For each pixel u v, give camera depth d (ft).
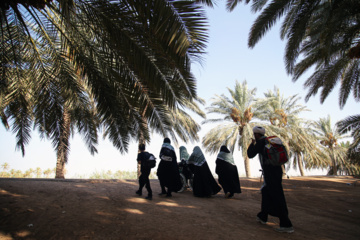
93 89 19.86
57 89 22.66
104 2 14.98
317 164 81.66
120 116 21.50
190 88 17.16
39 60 20.95
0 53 19.61
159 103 20.33
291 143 76.38
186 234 11.59
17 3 14.73
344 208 19.27
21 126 25.63
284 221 12.39
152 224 12.89
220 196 22.91
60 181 24.70
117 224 12.67
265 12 29.76
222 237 11.30
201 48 13.93
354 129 38.17
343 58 34.81
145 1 12.97
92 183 25.00
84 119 26.37
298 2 29.71
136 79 19.43
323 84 38.45
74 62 19.08
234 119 71.26
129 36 15.80
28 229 11.41
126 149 22.91
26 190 17.66
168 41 12.81
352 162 41.83
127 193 20.48
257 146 13.70
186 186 25.13
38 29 19.31
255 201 21.13
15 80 22.50
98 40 17.57
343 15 26.55
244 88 73.41
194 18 12.87
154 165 19.80
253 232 12.19
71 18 17.57
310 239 11.44
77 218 13.10
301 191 27.04
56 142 24.50
